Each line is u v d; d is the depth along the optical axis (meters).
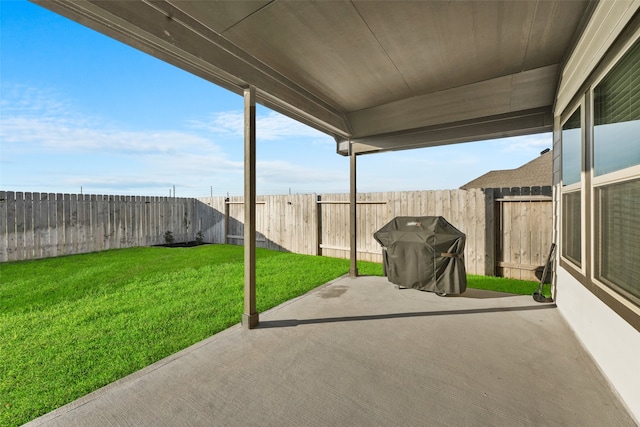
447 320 3.11
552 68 3.21
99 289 4.34
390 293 4.10
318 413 1.69
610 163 2.06
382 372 2.12
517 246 4.99
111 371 2.15
